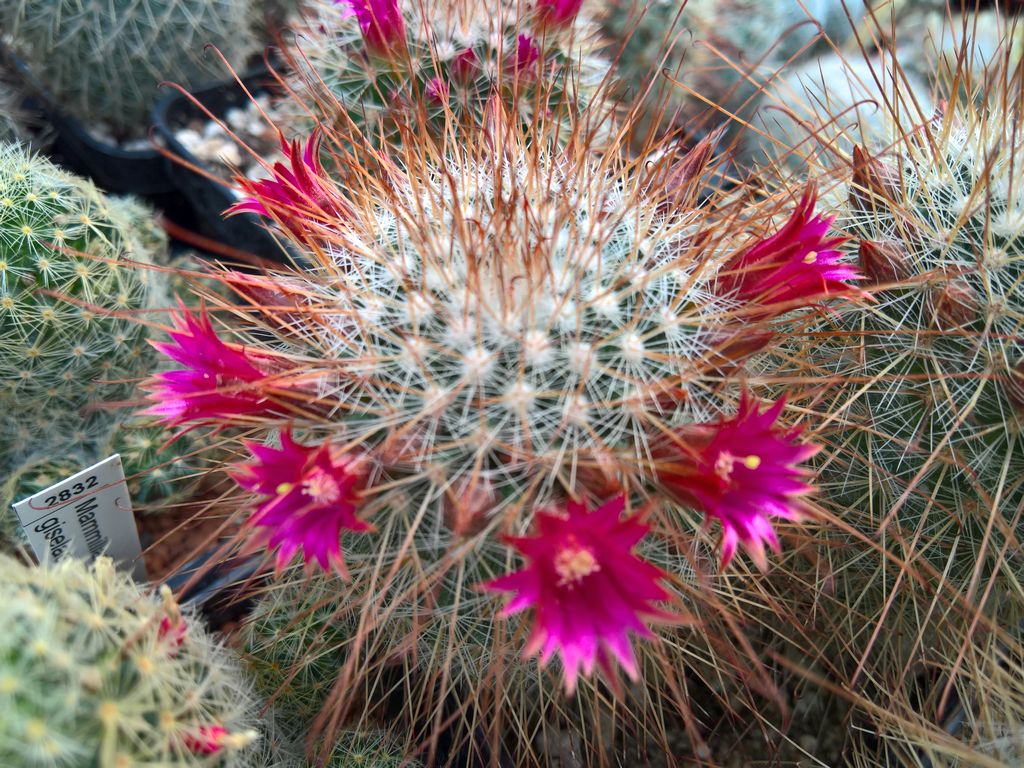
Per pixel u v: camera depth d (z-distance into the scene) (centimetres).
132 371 16
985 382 11
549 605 8
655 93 21
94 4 21
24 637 7
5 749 7
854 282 12
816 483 12
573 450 9
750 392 11
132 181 23
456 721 13
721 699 13
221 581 14
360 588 11
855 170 13
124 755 7
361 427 10
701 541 11
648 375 10
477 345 9
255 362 10
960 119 14
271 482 9
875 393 12
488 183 12
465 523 9
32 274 14
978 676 11
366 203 12
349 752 12
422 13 16
